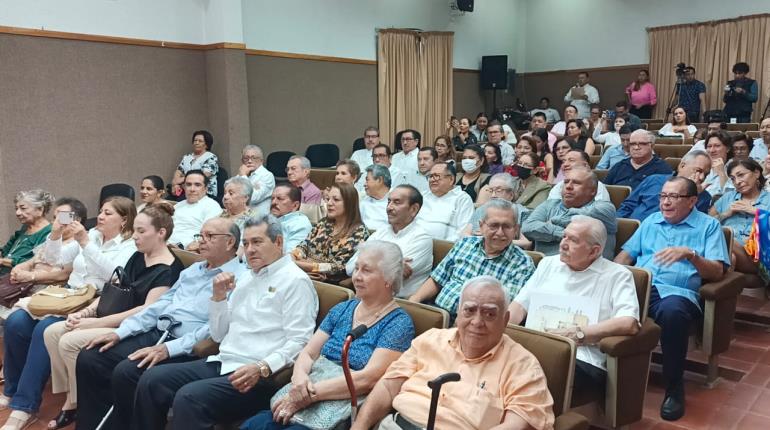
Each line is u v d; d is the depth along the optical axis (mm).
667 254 2781
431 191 4148
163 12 6461
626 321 2268
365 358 2131
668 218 3029
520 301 2520
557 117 11297
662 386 3043
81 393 2650
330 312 2348
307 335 2387
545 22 11820
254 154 5531
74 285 3303
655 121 9781
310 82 8031
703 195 3771
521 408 1740
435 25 10070
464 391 1790
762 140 5570
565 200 3340
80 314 2902
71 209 3457
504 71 10758
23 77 5457
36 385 2875
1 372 3436
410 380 1942
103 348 2621
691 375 3119
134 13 6219
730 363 3238
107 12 6004
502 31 11594
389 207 3115
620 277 2373
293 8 7715
